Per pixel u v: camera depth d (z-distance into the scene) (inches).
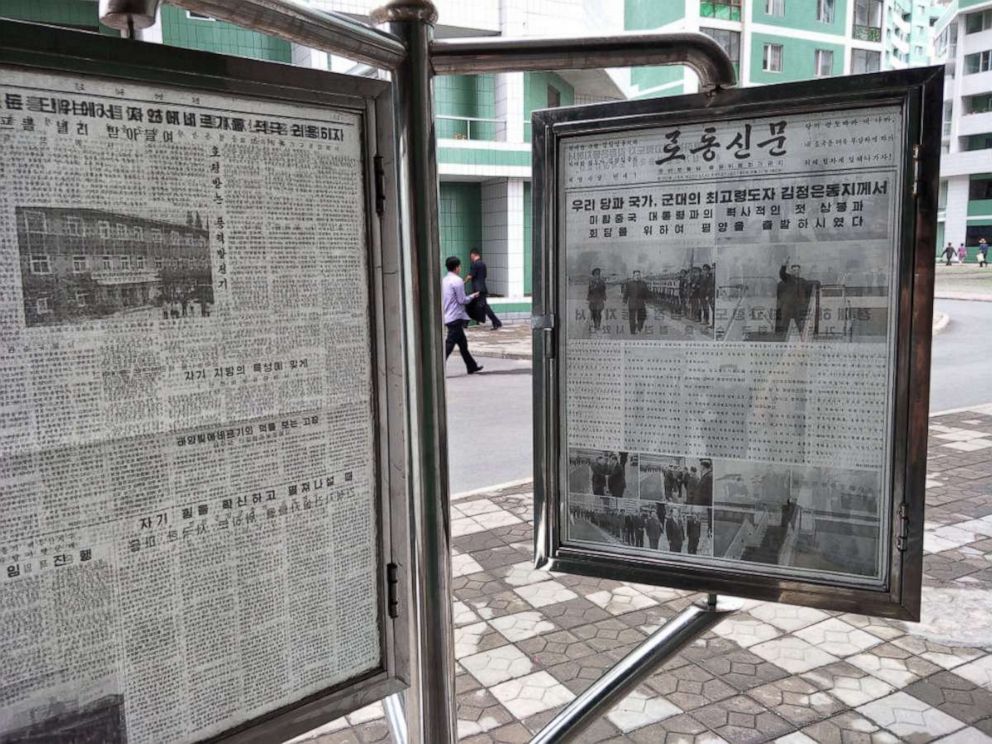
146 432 44.1
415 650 57.9
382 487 55.2
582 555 72.4
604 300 69.5
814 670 117.6
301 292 49.9
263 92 46.9
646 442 69.7
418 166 55.1
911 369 60.2
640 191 67.1
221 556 47.9
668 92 931.3
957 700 109.3
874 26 1103.0
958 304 760.3
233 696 49.3
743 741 100.7
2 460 39.8
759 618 134.7
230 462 47.6
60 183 40.4
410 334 55.7
